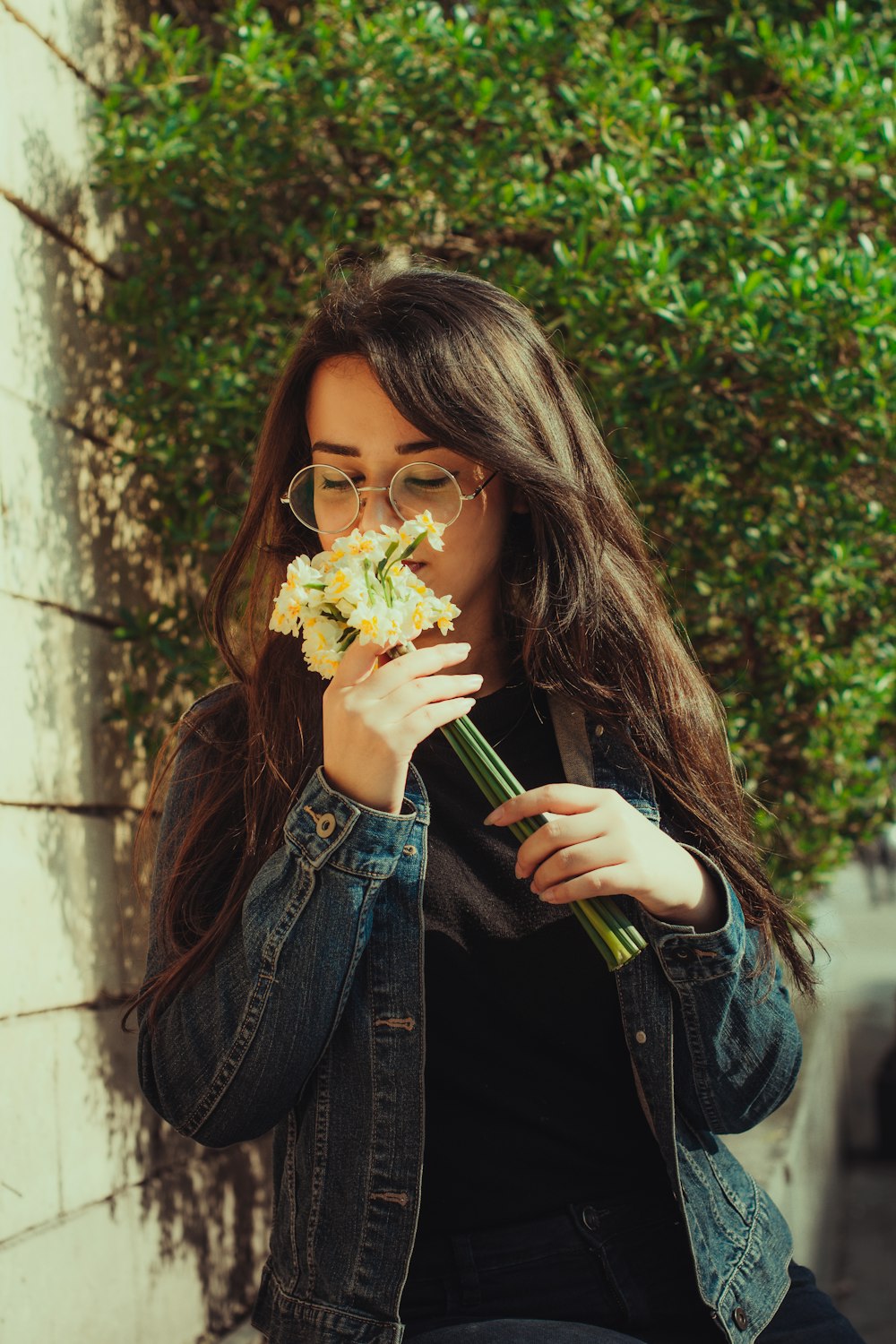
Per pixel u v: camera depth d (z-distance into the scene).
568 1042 1.58
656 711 1.72
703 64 4.01
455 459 1.63
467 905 1.59
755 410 3.53
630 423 3.47
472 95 3.57
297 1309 1.53
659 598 1.83
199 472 3.58
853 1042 9.18
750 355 3.43
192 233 3.62
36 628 3.00
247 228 3.59
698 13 4.09
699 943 1.54
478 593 1.77
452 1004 1.57
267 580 1.87
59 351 3.23
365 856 1.47
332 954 1.48
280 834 1.63
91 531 3.33
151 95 3.44
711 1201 1.60
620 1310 1.51
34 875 2.87
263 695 1.70
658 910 1.54
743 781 3.68
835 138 3.71
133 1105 3.23
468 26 3.61
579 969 1.58
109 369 3.49
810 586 3.75
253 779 1.66
